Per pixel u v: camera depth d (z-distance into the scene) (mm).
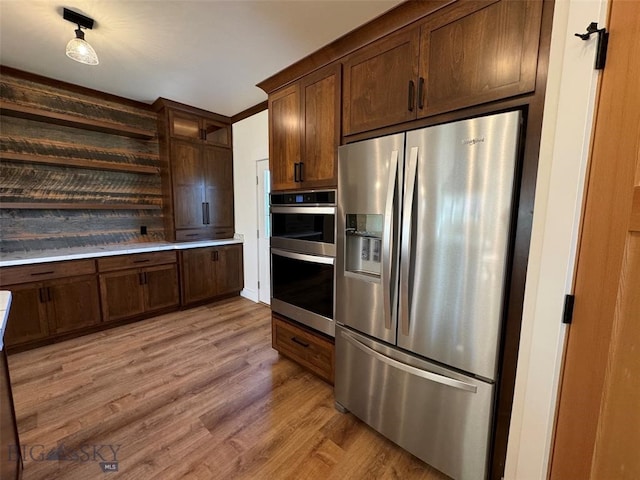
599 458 914
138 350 2596
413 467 1464
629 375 835
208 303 3857
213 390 2045
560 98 931
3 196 2750
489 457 1264
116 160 3381
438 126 1229
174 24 1907
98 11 1777
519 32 1084
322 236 1897
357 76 1646
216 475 1404
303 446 1579
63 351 2557
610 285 857
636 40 774
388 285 1444
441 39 1296
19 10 1771
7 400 1183
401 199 1385
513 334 1165
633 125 791
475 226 1171
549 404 1015
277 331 2400
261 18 1840
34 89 2793
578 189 902
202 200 3799
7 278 2402
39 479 1372
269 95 2252
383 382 1549
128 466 1444
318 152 1904
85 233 3236
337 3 1693
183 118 3549
